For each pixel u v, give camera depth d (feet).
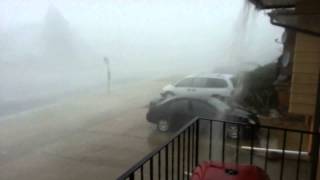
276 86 31.27
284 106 30.07
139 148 24.73
